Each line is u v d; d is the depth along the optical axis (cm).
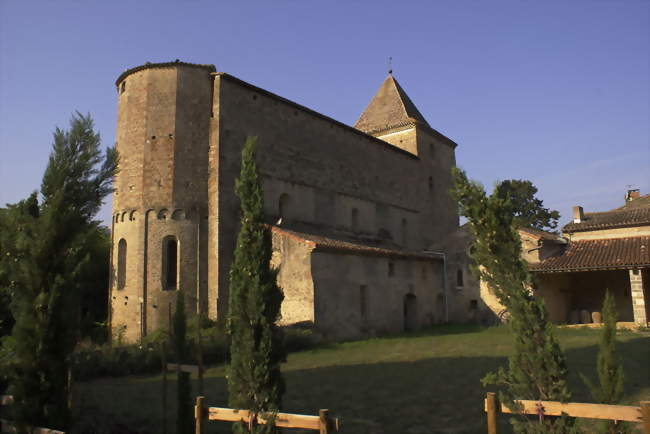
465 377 1364
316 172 3019
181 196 2391
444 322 3195
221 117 2511
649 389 1155
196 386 1342
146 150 2433
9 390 728
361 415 1013
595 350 1777
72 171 760
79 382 1447
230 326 691
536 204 5478
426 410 1038
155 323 2261
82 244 750
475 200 657
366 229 3328
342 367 1591
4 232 722
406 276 2911
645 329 2397
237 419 650
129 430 923
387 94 4434
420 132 4075
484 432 882
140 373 1608
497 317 3016
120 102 2638
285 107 2894
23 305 692
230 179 2494
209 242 2402
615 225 2916
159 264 2319
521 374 604
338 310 2355
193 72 2544
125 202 2427
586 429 855
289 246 2338
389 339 2370
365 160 3444
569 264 2692
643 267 2480
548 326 600
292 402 1128
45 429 641
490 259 640
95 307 2953
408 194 3809
